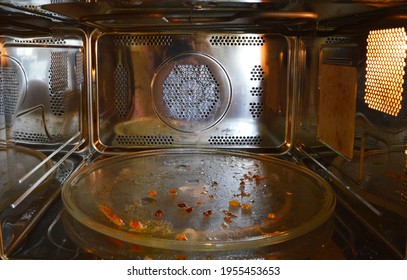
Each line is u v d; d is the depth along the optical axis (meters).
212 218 0.67
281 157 1.00
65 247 0.58
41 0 0.59
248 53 1.00
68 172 0.87
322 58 0.88
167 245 0.58
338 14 0.74
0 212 0.55
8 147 0.61
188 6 0.68
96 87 1.00
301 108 1.01
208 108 1.03
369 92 0.68
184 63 1.00
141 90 1.01
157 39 0.99
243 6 0.67
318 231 0.64
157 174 0.87
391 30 0.61
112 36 0.99
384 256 0.57
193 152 1.01
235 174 0.87
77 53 0.94
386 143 0.62
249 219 0.67
